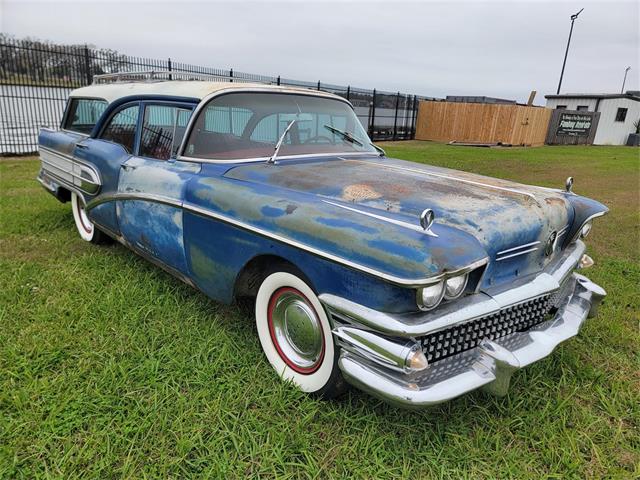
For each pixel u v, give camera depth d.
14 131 11.99
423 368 1.88
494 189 2.74
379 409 2.40
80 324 3.04
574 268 2.82
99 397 2.36
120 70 13.28
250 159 3.17
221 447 2.10
